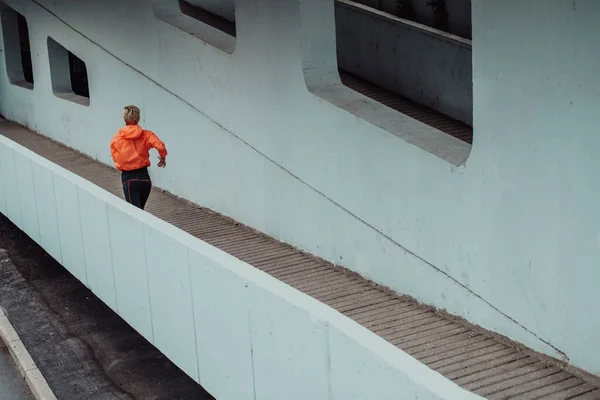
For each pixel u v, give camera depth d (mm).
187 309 5656
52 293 9484
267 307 4480
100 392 6902
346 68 13812
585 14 4930
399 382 3359
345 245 7797
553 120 5270
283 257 8383
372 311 6762
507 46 5539
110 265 7238
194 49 9914
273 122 8625
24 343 8062
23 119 16641
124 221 6676
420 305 6859
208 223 9758
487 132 5840
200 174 10367
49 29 14273
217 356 5281
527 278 5684
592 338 5219
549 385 5164
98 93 12789
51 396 6801
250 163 9211
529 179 5531
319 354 3998
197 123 10195
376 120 7191
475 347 5875
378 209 7223
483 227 6023
